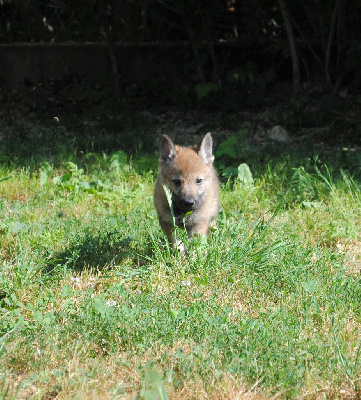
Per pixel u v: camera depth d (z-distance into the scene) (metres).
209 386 5.90
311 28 22.19
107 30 21.53
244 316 7.43
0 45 22.16
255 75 20.92
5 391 5.62
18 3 22.86
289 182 13.46
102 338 6.89
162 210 9.66
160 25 22.53
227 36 23.09
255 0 21.42
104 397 5.75
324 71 21.34
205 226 9.75
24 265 8.66
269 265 8.85
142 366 6.28
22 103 20.78
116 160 14.97
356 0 19.98
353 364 6.37
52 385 5.99
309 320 7.37
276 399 5.82
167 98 21.45
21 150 16.08
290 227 10.73
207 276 8.50
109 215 11.45
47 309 7.69
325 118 18.86
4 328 6.95
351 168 14.85
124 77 22.48
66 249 9.55
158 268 8.77
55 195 12.93
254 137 18.36
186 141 17.94
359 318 7.48
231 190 13.63
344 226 10.83
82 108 20.58
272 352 6.50
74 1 22.05
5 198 12.72
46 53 22.44
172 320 7.13
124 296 7.80
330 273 8.81
